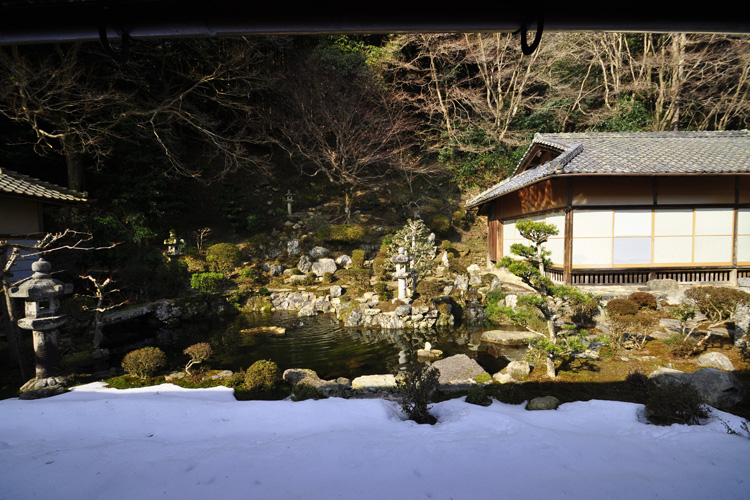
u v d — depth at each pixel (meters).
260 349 9.41
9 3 1.17
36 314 6.56
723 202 11.29
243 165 23.06
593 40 21.69
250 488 2.74
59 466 3.15
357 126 21.81
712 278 11.56
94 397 5.90
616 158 11.10
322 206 22.28
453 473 2.97
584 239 11.42
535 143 14.17
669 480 2.87
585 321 9.23
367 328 11.36
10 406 5.12
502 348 8.90
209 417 4.68
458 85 24.64
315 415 4.66
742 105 21.03
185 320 12.41
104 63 15.92
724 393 4.97
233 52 18.17
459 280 14.40
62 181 16.72
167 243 15.58
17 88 13.34
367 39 25.50
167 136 18.28
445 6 1.20
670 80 22.12
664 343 7.62
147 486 2.79
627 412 4.63
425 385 4.91
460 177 23.97
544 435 3.73
